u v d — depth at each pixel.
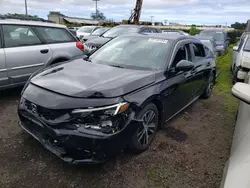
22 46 4.37
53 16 30.86
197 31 22.94
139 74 2.86
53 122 2.25
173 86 3.22
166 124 3.81
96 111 2.19
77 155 2.25
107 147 2.22
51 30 5.01
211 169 2.69
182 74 3.49
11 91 4.92
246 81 3.02
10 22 4.26
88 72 2.88
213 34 14.05
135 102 2.46
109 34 9.07
